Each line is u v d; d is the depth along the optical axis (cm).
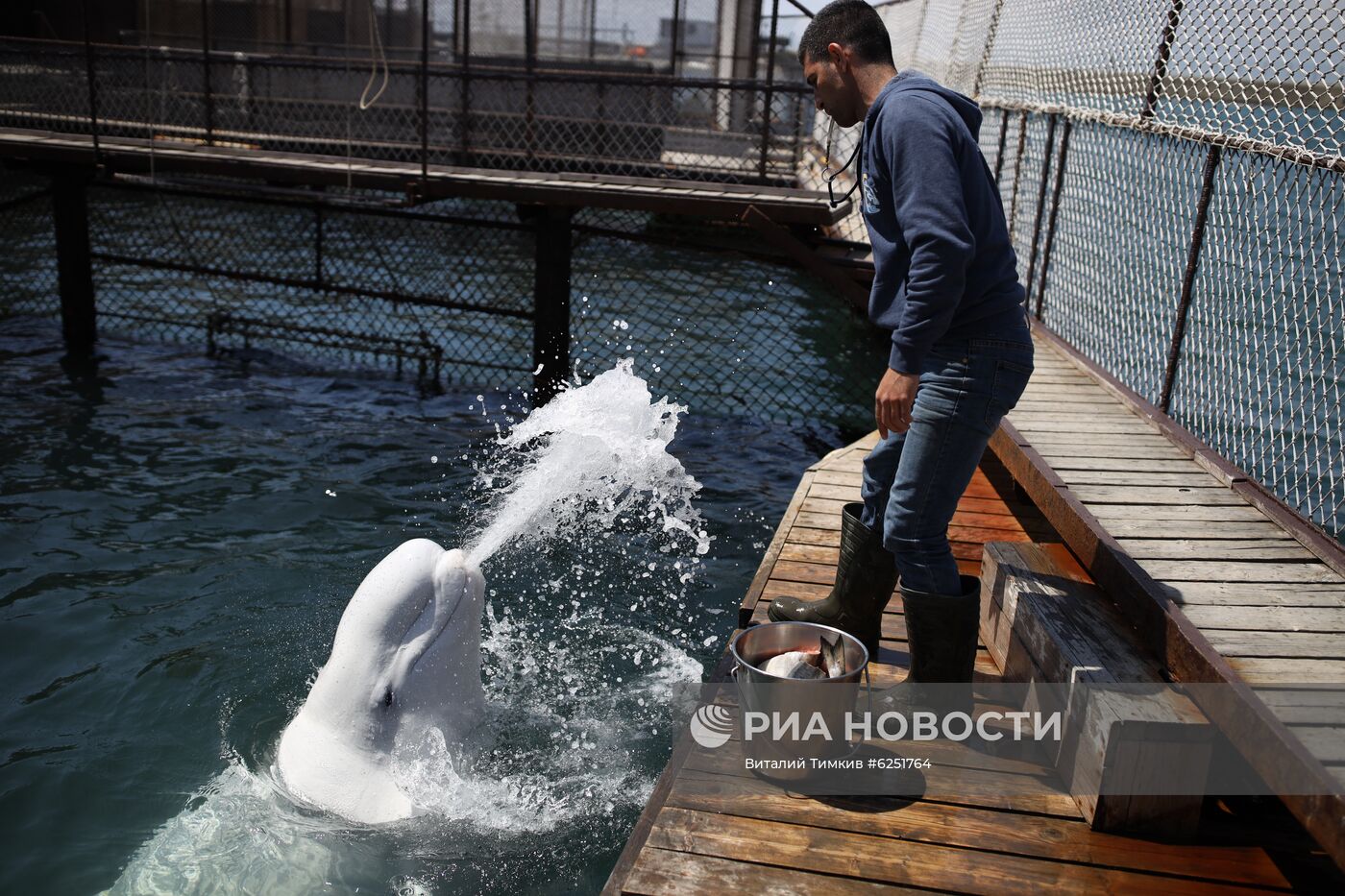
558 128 1130
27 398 813
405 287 1201
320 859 319
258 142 1159
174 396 842
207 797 362
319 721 348
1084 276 681
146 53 962
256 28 1355
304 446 739
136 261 984
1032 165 802
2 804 362
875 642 394
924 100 293
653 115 1120
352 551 575
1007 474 629
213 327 987
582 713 420
